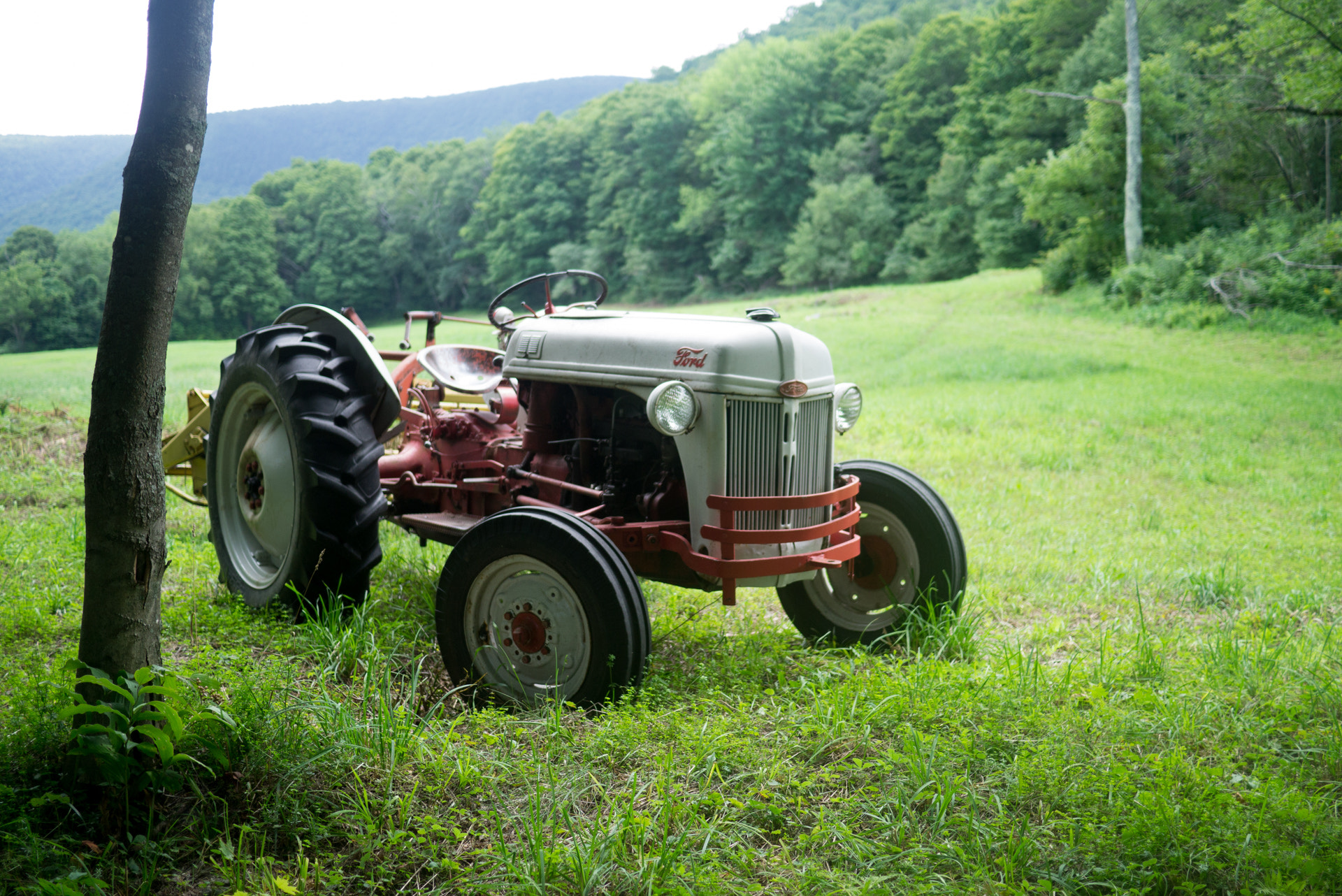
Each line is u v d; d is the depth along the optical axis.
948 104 62.25
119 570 2.72
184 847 2.53
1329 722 3.47
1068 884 2.42
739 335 3.87
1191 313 24.27
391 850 2.51
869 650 4.41
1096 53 46.34
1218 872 2.44
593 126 82.94
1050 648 4.54
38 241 86.62
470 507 4.99
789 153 67.69
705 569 3.79
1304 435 11.57
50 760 2.77
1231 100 30.95
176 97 2.66
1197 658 4.20
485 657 3.79
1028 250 51.84
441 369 5.61
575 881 2.38
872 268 62.72
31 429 9.23
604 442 4.26
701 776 2.99
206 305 86.75
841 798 2.87
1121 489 8.75
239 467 4.79
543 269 82.88
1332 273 24.03
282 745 2.83
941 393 15.57
